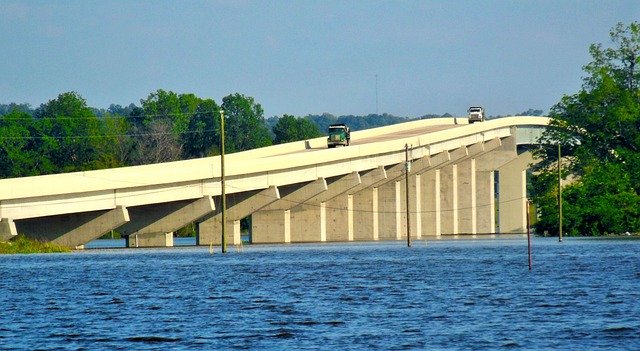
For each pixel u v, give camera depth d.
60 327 132.88
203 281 195.12
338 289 175.62
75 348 117.38
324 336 122.69
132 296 168.88
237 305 153.62
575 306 145.12
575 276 193.00
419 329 126.62
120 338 123.50
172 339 122.25
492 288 172.62
